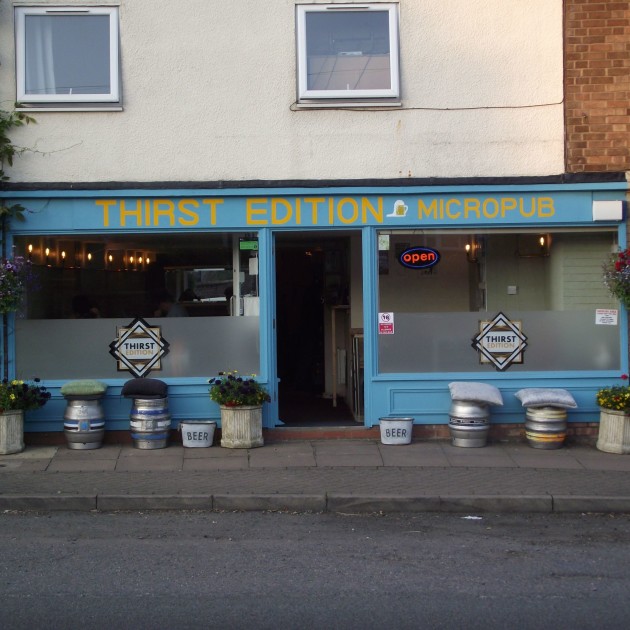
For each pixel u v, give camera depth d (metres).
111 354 10.93
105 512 8.12
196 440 10.37
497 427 10.88
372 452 10.18
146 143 10.76
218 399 10.33
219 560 6.54
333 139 10.83
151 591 5.80
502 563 6.49
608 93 10.81
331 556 6.66
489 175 10.84
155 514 8.04
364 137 10.84
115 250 10.98
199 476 9.02
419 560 6.56
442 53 10.86
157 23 10.77
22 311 10.82
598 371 10.96
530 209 10.83
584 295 11.08
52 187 10.66
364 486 8.59
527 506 8.16
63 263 10.91
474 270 11.10
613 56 10.81
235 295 11.00
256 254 10.98
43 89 10.80
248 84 10.80
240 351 10.99
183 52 10.78
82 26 10.84
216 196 10.77
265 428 10.90
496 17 10.86
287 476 9.02
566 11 10.82
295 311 14.14
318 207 10.85
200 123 10.79
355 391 11.73
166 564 6.43
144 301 11.00
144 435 10.29
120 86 10.76
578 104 10.80
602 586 5.93
